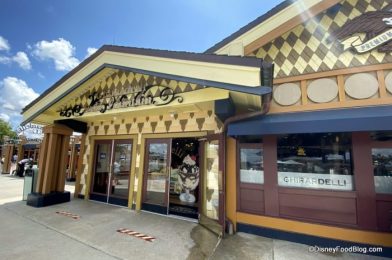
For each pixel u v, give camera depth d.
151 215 6.03
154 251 3.81
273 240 4.46
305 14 4.69
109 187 7.46
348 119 3.61
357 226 3.96
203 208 5.43
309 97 4.61
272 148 4.88
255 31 5.07
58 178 7.56
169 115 6.43
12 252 3.70
